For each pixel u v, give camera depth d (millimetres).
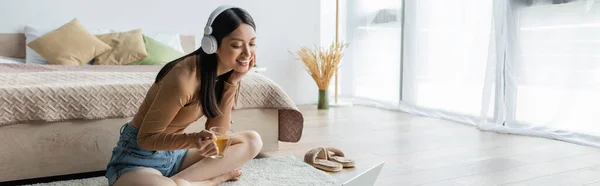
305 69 5082
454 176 2367
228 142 1604
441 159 2715
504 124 3686
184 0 4602
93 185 2012
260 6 4918
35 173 2018
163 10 4512
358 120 4098
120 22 4340
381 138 3303
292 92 5219
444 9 4191
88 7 4203
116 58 3814
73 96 2047
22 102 1941
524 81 3555
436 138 3328
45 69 3029
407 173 2410
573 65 3242
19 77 2283
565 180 2324
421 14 4449
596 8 3084
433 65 4344
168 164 1779
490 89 3672
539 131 3439
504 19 3598
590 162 2674
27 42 3846
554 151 2945
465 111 4039
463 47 4020
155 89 1576
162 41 4297
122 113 2160
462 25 4020
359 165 2549
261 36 4953
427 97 4434
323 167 2406
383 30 4930
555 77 3354
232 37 1453
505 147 3055
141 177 1593
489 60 3658
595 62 3119
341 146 3021
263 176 2166
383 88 4973
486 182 2275
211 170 1859
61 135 2053
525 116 3566
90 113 2080
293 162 2422
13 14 3932
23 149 1979
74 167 2102
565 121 3322
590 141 3154
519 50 3559
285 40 5105
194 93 1540
